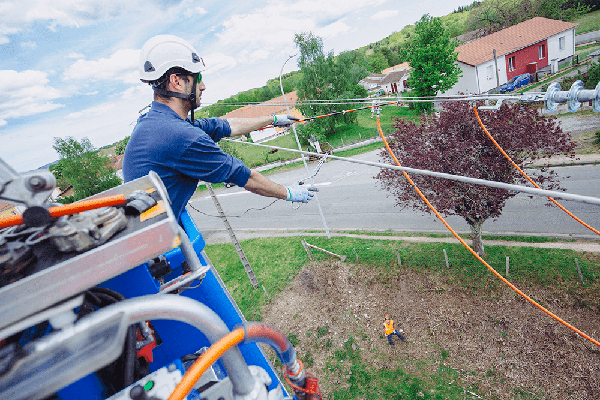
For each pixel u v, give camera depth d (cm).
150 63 221
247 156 4919
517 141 1101
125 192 157
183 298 115
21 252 105
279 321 1560
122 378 138
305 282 1734
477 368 1119
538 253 1432
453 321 1280
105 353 92
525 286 1298
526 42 3888
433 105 3775
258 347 229
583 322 1126
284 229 2422
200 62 242
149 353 178
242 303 1745
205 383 144
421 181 1278
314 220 2412
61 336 97
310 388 153
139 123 230
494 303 1285
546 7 5434
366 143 3675
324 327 1454
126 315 102
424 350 1227
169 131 211
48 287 96
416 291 1455
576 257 1352
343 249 1886
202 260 222
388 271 1609
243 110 6281
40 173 98
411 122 1341
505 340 1161
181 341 180
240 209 3108
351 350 1324
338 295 1586
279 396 145
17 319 93
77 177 3538
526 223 1672
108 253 103
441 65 3591
